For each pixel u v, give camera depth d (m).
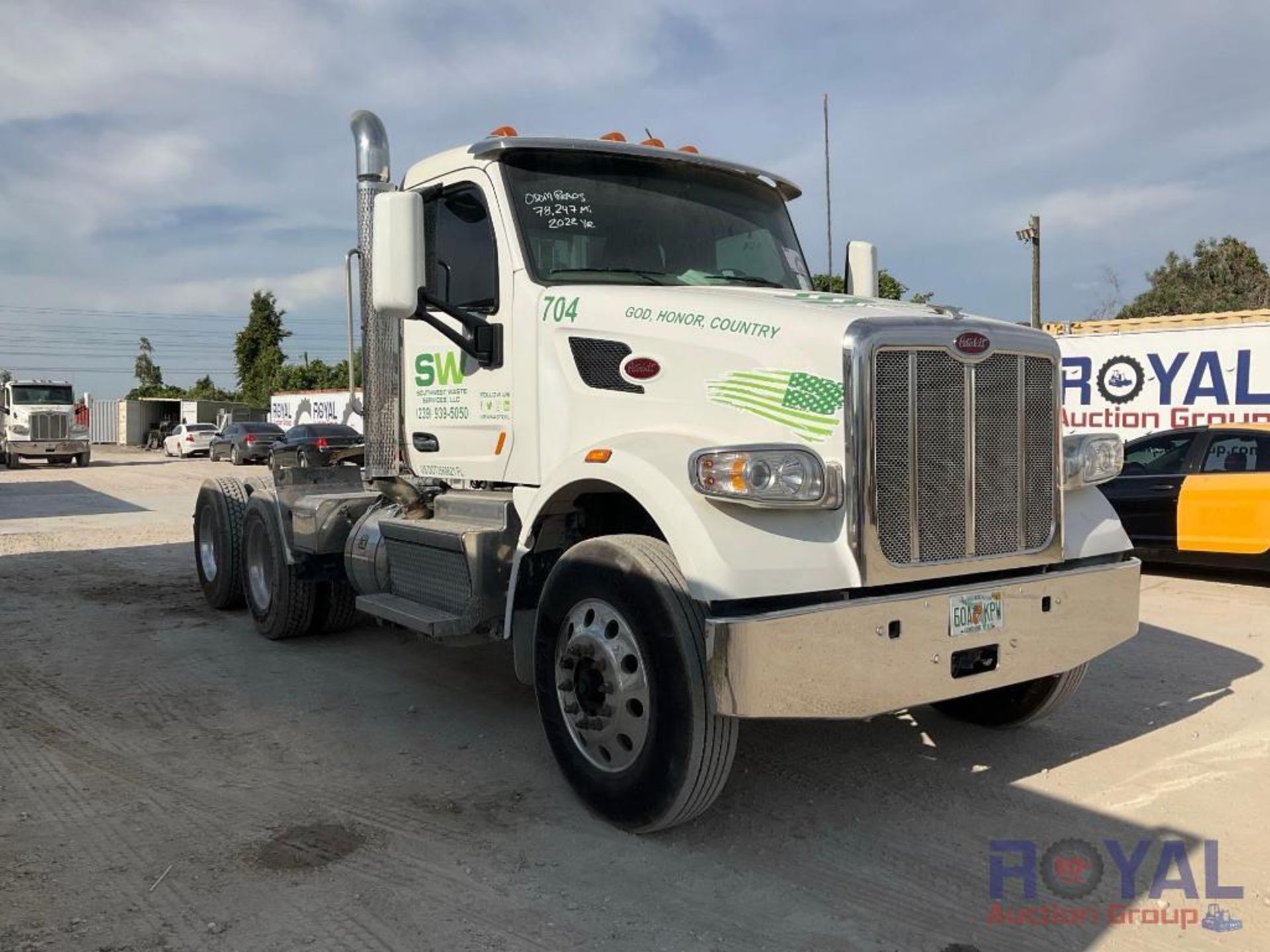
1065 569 4.05
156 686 5.84
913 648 3.48
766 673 3.21
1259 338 13.47
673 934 3.05
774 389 3.61
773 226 5.25
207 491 8.19
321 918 3.14
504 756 4.64
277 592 6.70
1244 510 8.77
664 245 4.79
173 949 2.96
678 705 3.40
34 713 5.32
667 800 3.48
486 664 6.34
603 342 4.16
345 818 3.92
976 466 3.70
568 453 4.30
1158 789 4.19
